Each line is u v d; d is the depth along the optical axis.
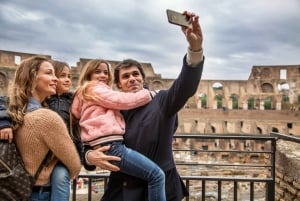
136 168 3.49
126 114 3.86
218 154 31.66
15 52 39.31
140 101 3.68
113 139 3.55
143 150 3.62
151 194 3.50
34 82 3.50
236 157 30.84
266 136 6.81
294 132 41.56
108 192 4.00
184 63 3.54
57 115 3.46
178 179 3.90
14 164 3.15
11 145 3.19
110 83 4.18
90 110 3.68
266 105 48.50
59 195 3.41
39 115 3.29
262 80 47.66
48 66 3.68
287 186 7.49
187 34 3.37
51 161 3.49
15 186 3.10
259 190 17.53
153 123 3.63
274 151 6.72
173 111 3.64
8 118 3.25
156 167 3.53
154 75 47.72
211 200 14.29
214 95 46.84
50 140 3.32
